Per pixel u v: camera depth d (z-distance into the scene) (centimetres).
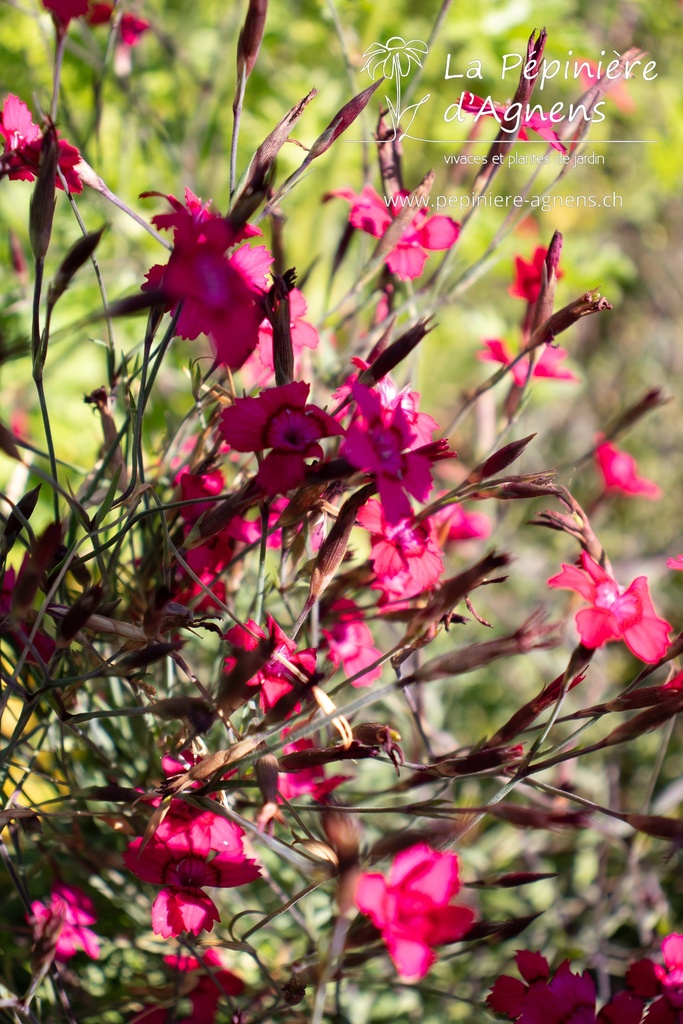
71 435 53
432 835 33
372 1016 42
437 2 67
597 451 46
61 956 39
